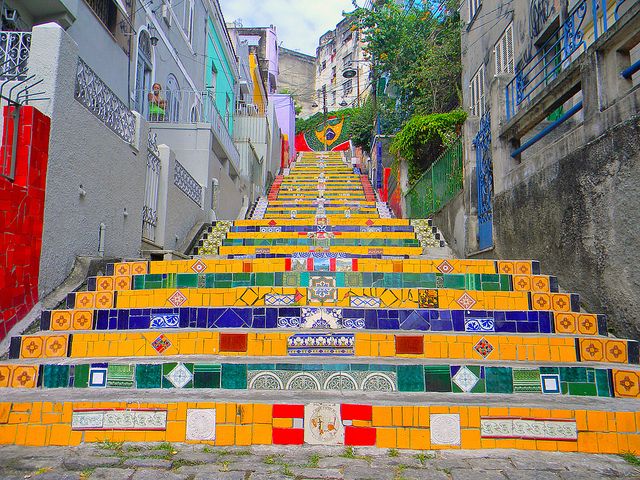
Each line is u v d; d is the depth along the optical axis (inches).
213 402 112.2
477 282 184.1
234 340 141.4
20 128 158.9
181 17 469.1
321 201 495.2
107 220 212.1
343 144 1120.8
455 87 491.8
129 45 339.0
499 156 237.5
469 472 95.5
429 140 401.1
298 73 1774.1
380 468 97.1
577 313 154.9
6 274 146.3
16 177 156.5
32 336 142.9
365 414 110.3
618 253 151.3
